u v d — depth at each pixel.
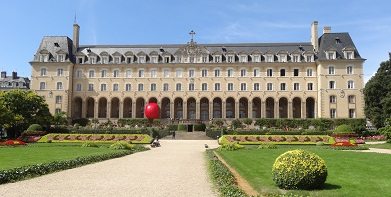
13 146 51.91
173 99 113.62
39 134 73.38
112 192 19.09
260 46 116.19
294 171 19.38
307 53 111.31
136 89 114.44
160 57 115.75
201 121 108.25
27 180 22.38
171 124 104.75
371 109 97.25
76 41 119.62
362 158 33.97
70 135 69.56
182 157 40.00
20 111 80.00
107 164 31.83
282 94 111.12
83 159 32.06
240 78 112.62
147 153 45.09
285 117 115.69
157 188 20.42
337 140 64.69
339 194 18.25
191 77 113.75
